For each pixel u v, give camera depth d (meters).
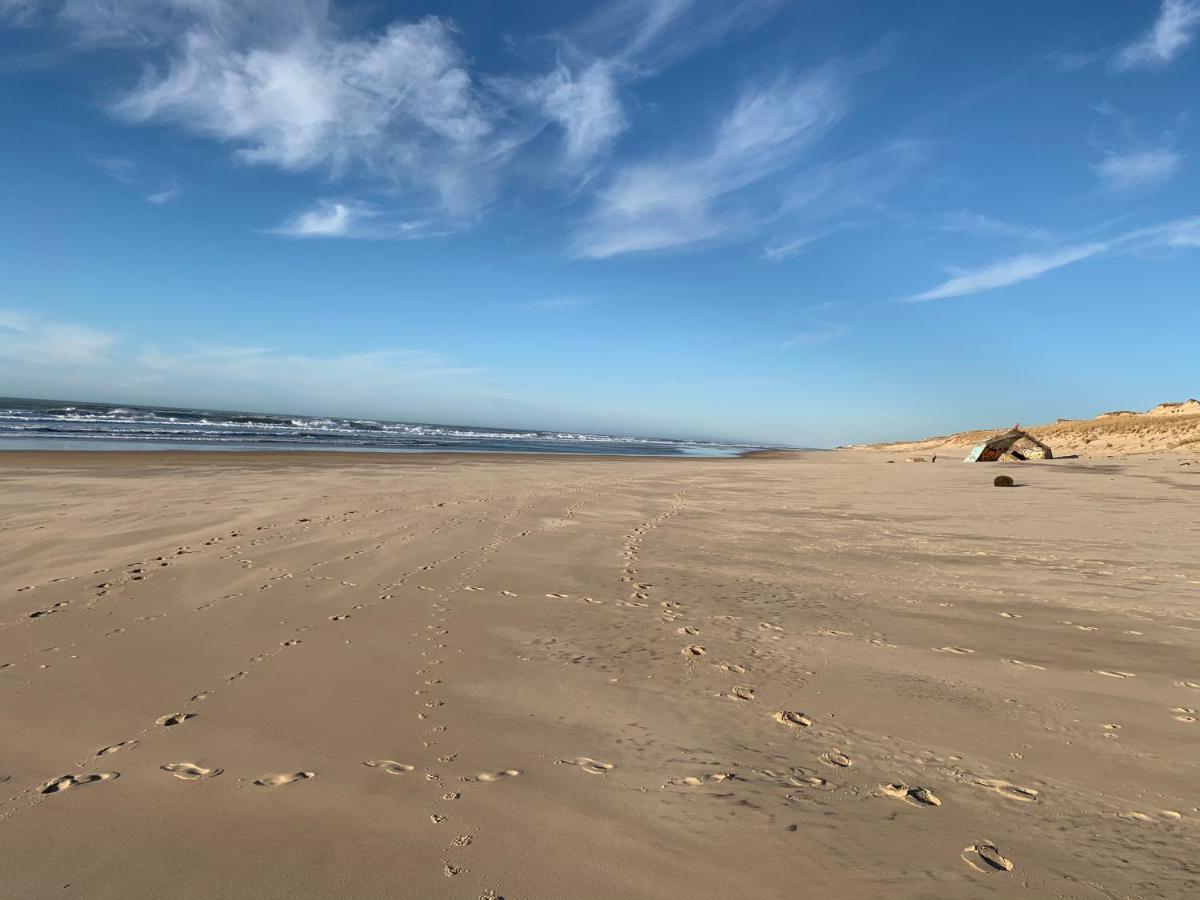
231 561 6.32
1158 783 2.70
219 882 2.06
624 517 10.23
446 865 2.16
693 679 3.85
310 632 4.50
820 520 10.23
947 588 6.01
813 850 2.25
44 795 2.54
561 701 3.52
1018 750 3.00
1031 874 2.12
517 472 19.75
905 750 3.00
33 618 4.61
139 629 4.45
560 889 2.05
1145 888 2.05
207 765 2.78
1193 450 26.98
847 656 4.25
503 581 6.01
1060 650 4.35
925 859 2.20
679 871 2.14
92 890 2.02
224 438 35.41
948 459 33.75
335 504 10.45
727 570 6.67
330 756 2.87
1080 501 12.61
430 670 3.92
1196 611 5.25
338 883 2.06
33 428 33.09
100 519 8.43
